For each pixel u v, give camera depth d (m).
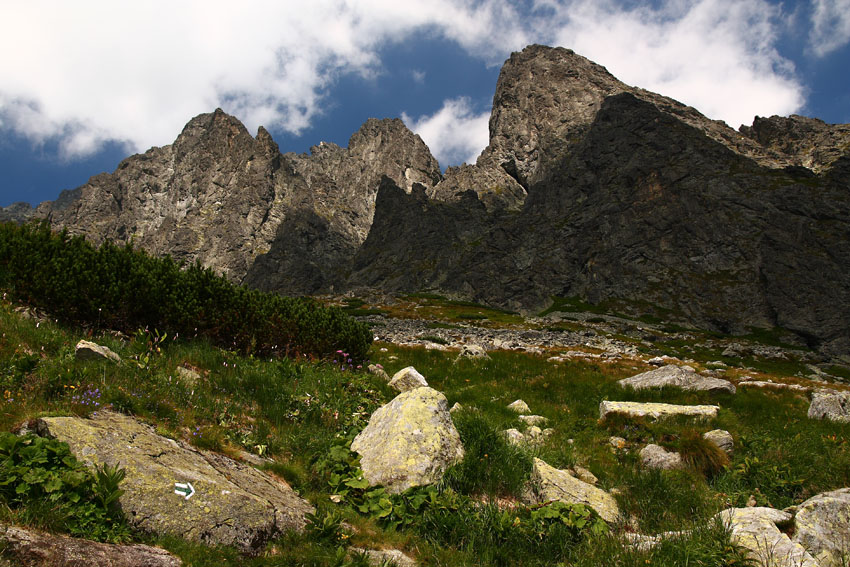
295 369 12.89
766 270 129.75
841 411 15.42
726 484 9.91
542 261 164.25
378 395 13.47
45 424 5.89
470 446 9.00
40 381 7.27
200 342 12.91
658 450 11.30
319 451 8.66
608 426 13.49
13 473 5.06
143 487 5.46
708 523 7.36
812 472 9.88
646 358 33.09
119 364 9.09
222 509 5.63
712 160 163.50
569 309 138.12
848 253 125.81
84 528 4.89
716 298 130.12
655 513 8.62
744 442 11.95
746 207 145.75
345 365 16.30
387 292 164.75
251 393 10.45
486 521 7.12
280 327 15.20
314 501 7.11
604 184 178.38
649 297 138.25
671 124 180.38
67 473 5.29
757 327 119.94
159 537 5.19
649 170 167.75
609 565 6.34
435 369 21.53
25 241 12.19
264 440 8.55
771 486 9.56
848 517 6.90
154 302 12.40
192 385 9.66
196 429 7.75
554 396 17.58
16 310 10.65
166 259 14.01
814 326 115.06
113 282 12.07
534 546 6.86
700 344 89.06
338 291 197.38
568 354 30.33
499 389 18.23
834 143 184.62
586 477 10.22
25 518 4.66
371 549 6.23
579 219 171.62
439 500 7.46
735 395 17.92
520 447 9.50
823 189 143.50
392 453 8.13
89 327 11.59
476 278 166.38
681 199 154.00
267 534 5.75
